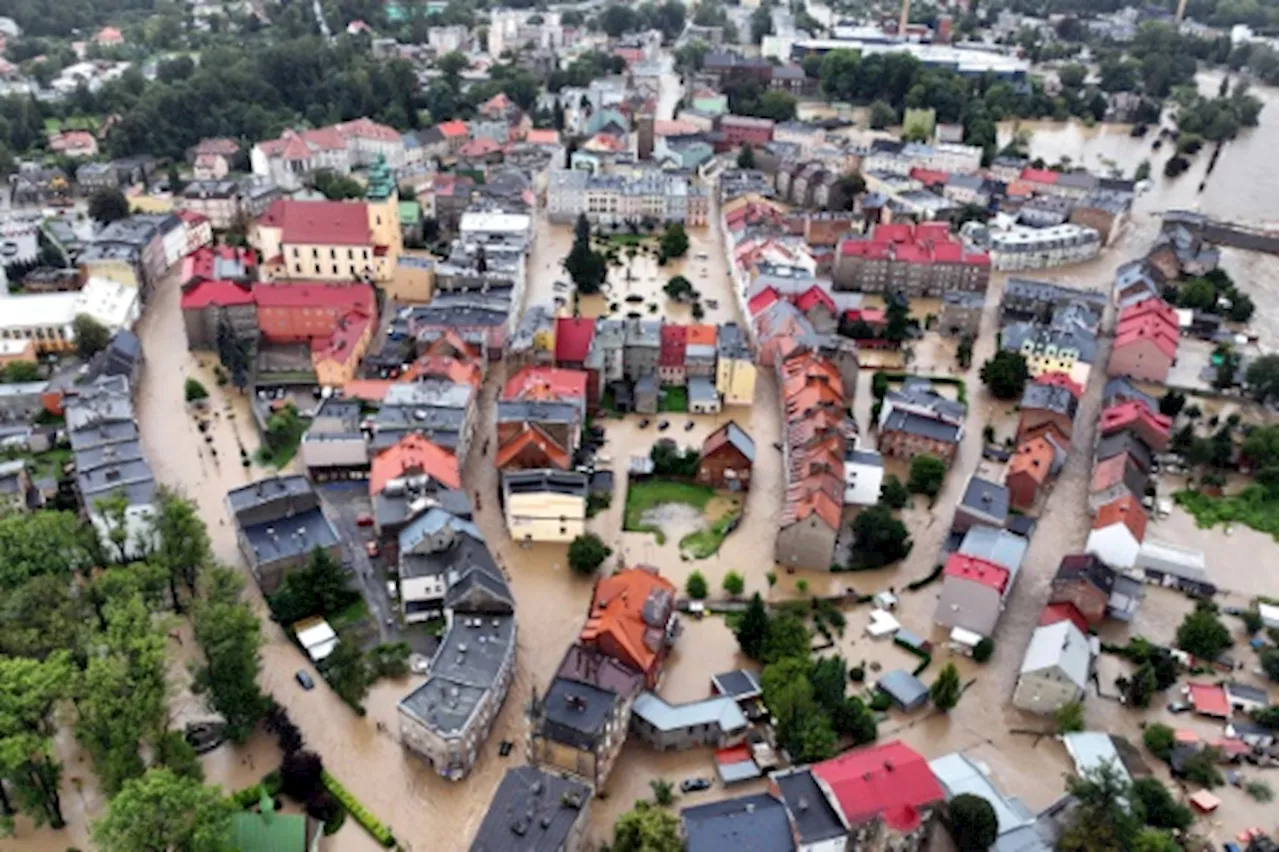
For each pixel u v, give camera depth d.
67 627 146.25
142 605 143.12
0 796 133.75
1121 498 196.00
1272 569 196.12
